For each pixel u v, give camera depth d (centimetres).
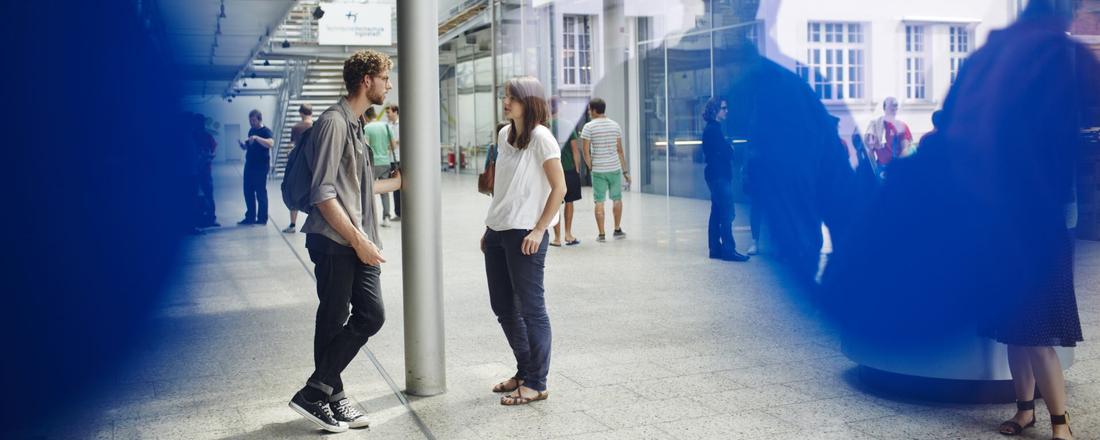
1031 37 325
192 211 1180
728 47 1104
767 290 657
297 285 725
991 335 334
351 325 358
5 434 354
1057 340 312
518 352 402
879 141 729
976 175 334
